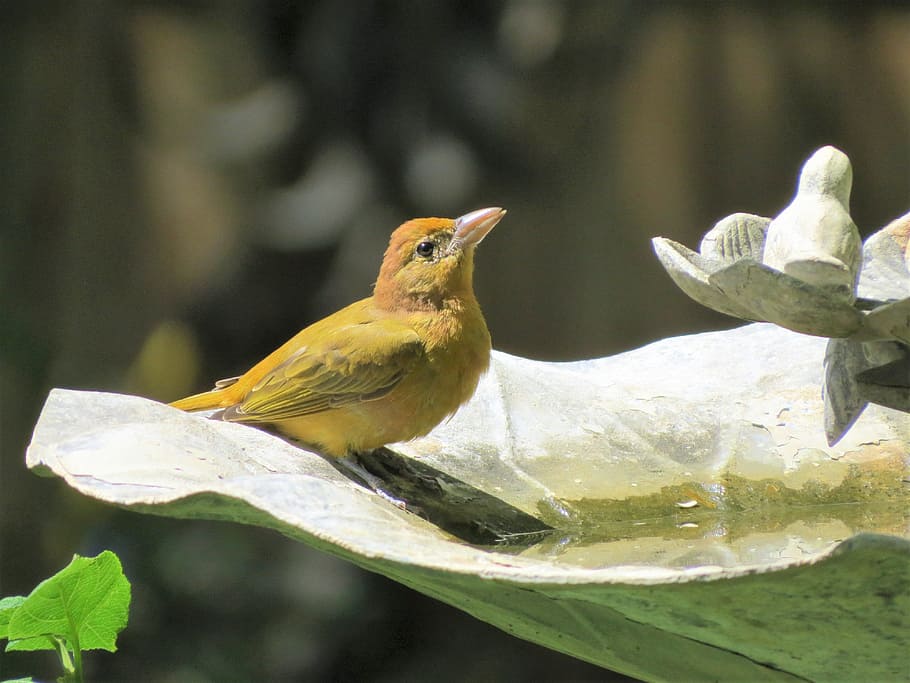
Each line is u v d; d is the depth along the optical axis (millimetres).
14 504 16578
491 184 14180
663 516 6266
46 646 5195
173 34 20828
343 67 13375
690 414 6945
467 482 6570
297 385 6992
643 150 21875
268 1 13859
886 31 23312
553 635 4656
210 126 14875
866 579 3543
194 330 15508
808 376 7051
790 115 22812
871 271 6312
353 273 13633
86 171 20141
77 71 19969
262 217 14172
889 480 6449
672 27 22844
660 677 4613
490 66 13719
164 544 14570
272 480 4203
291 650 14156
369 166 13547
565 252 21250
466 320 7074
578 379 7359
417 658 14766
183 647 13977
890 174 22672
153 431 4973
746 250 5664
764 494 6387
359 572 14719
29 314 19031
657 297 21297
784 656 4125
